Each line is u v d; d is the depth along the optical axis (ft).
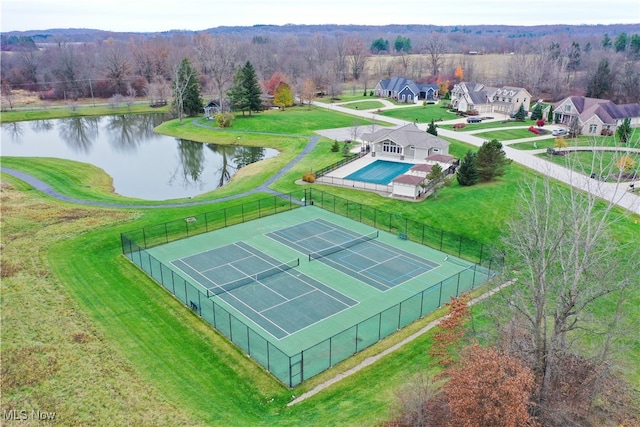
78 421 83.20
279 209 185.37
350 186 208.44
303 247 152.46
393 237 160.15
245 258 144.87
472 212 172.45
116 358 100.37
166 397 89.97
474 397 64.90
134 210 184.03
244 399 90.27
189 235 162.20
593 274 99.55
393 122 359.46
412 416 79.15
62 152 307.37
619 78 438.40
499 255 135.03
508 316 99.86
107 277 133.59
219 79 411.95
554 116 347.15
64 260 142.61
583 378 84.53
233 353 102.68
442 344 92.27
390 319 114.73
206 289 126.93
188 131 356.79
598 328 105.09
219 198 198.59
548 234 106.52
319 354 102.12
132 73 590.14
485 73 642.63
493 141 200.13
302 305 119.96
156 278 132.98
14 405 86.63
